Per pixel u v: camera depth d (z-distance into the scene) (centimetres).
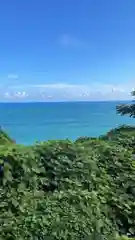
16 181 478
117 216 511
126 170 591
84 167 541
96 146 623
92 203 482
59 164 528
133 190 556
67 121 4772
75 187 511
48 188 511
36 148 538
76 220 429
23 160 494
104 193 528
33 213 439
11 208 450
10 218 430
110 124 4112
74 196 471
